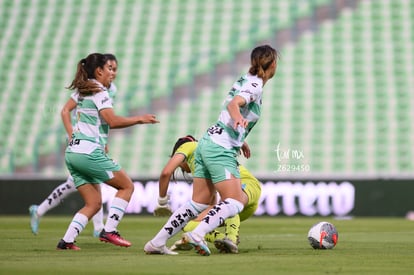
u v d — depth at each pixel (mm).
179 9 104688
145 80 95062
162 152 86000
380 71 92688
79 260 24062
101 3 106750
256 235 41281
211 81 94812
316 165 83188
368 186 67250
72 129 35062
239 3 103750
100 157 29281
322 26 99000
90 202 29750
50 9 106375
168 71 96000
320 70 93625
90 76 29469
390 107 88062
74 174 29797
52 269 20938
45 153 86562
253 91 25469
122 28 103188
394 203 67000
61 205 69312
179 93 93688
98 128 29531
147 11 105062
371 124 86250
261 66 25891
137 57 98688
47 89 95562
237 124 24312
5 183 70000
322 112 88312
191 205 26688
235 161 26203
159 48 99500
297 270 21141
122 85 94688
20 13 105938
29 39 102625
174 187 67375
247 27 100312
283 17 100375
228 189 25672
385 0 100875
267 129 86812
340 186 67562
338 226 52062
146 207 68688
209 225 25438
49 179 69812
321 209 67688
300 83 92188
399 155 83250
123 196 30188
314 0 101000
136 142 87125
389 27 98062
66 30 103625
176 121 90250
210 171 25953
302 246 31812
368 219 64562
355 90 90562
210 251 27891
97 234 37125
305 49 96625
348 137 85000
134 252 27875
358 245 32438
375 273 20562
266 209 68188
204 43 99188
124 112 91312
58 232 42625
